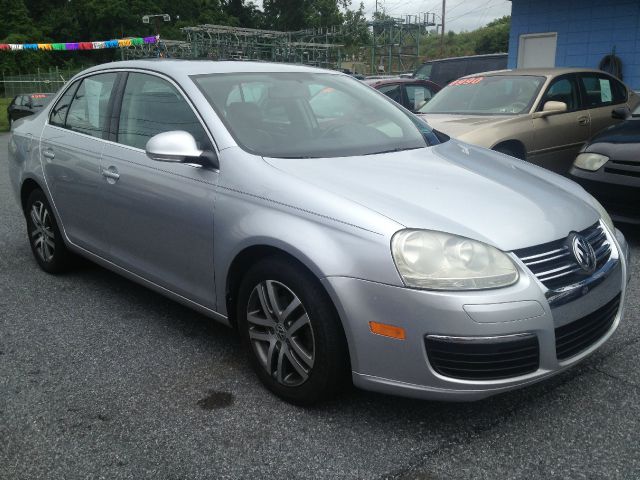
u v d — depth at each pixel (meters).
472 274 2.36
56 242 4.50
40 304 4.11
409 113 4.01
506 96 7.21
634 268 4.62
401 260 2.38
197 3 75.25
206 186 3.05
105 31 71.00
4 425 2.70
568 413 2.73
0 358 3.33
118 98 3.82
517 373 2.42
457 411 2.76
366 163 3.03
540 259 2.51
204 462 2.43
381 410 2.77
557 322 2.47
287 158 3.00
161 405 2.85
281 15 72.31
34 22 71.31
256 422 2.70
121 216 3.64
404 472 2.36
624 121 5.70
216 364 3.25
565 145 7.12
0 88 48.22
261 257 2.90
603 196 5.16
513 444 2.52
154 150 3.00
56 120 4.45
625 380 3.00
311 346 2.68
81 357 3.34
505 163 3.42
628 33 12.09
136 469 2.39
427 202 2.62
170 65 3.61
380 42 42.12
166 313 3.94
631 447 2.48
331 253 2.50
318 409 2.79
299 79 3.73
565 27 13.06
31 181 4.61
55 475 2.36
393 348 2.42
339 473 2.36
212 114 3.18
